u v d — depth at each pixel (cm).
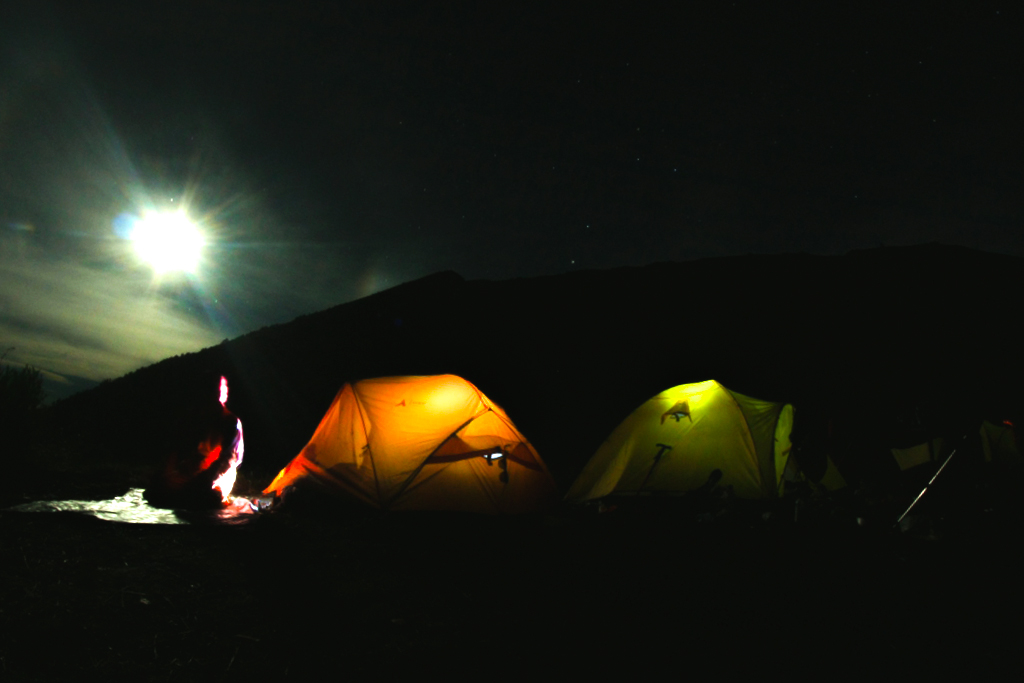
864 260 3067
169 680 376
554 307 3011
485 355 2525
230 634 443
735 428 964
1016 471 863
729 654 439
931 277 2784
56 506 699
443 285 3475
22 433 998
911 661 432
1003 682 405
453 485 864
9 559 522
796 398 1889
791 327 2489
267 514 772
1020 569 621
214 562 579
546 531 776
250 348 2609
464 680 393
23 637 404
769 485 923
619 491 952
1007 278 2723
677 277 3152
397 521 778
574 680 398
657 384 2128
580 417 1894
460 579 580
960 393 1714
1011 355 2081
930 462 846
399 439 886
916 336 2294
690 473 945
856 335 2358
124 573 530
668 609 520
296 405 1933
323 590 530
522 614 503
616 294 3066
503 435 938
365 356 2503
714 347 2391
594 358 2414
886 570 623
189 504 774
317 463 900
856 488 939
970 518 748
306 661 410
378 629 463
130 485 927
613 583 581
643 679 402
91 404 1781
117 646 411
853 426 1395
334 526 740
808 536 752
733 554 680
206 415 822
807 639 465
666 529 790
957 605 532
